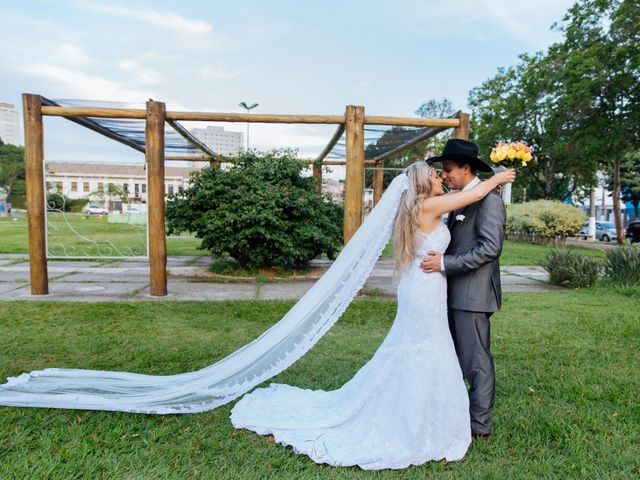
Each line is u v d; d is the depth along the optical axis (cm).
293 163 977
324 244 928
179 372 388
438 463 255
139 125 877
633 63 1620
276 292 768
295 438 271
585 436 287
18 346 448
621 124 1727
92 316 567
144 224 905
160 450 262
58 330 506
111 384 335
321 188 1359
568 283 869
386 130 922
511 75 2673
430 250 271
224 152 1449
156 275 714
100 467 245
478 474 245
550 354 448
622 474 246
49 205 835
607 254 925
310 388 358
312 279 920
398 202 283
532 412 320
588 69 1706
